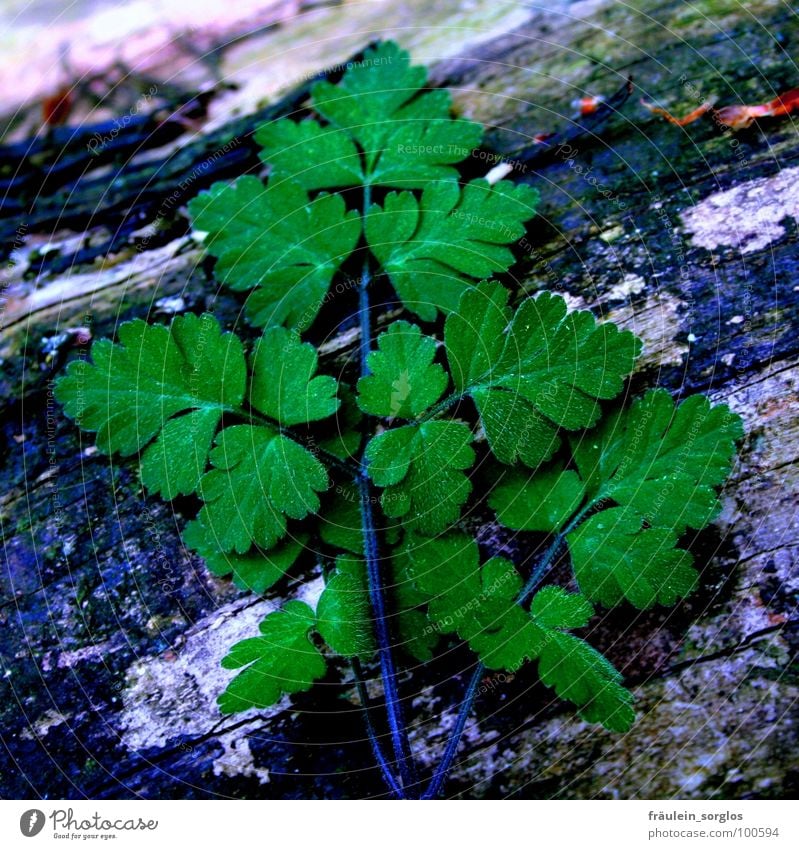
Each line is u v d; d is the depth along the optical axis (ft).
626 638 1.00
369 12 1.24
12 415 1.09
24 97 1.22
